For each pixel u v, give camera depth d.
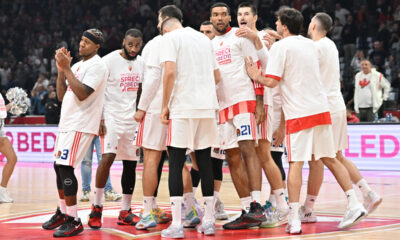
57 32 24.75
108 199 8.23
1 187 8.06
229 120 5.86
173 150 5.36
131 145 6.20
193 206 5.90
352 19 18.70
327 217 6.38
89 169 8.27
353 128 13.05
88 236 5.40
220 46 5.95
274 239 5.07
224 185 10.11
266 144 5.97
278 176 5.96
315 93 5.54
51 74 22.36
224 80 5.87
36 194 8.98
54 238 5.30
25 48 24.80
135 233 5.55
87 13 24.86
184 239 5.18
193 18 21.97
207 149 5.49
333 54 6.15
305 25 19.19
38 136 16.58
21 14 25.91
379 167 12.69
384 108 15.43
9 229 5.84
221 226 5.93
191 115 5.34
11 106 8.69
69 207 5.45
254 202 5.61
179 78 5.40
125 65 6.42
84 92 5.44
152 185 5.74
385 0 19.30
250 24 6.39
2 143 8.09
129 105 6.38
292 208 5.43
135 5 24.00
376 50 17.53
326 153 5.59
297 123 5.50
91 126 5.61
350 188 5.61
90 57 5.70
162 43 5.37
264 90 5.97
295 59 5.51
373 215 6.49
